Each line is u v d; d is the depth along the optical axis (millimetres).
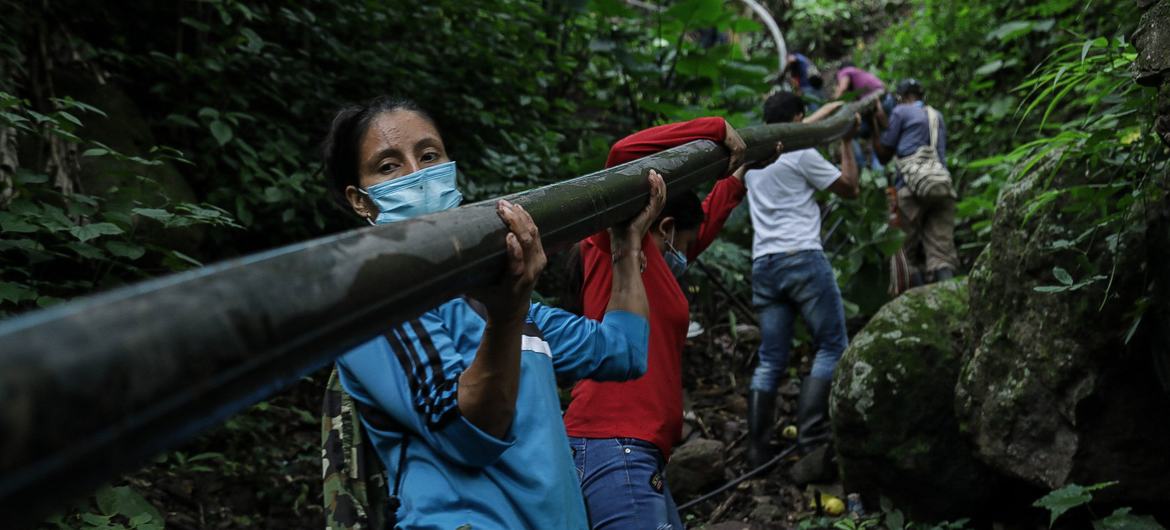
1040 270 3029
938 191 6078
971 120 7656
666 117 6152
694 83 6605
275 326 723
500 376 1333
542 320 1735
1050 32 7168
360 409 1473
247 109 4793
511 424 1415
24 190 2961
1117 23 5879
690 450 4184
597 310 2473
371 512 1446
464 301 1559
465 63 5832
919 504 3600
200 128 4504
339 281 817
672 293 2496
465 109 5480
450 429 1365
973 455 3357
